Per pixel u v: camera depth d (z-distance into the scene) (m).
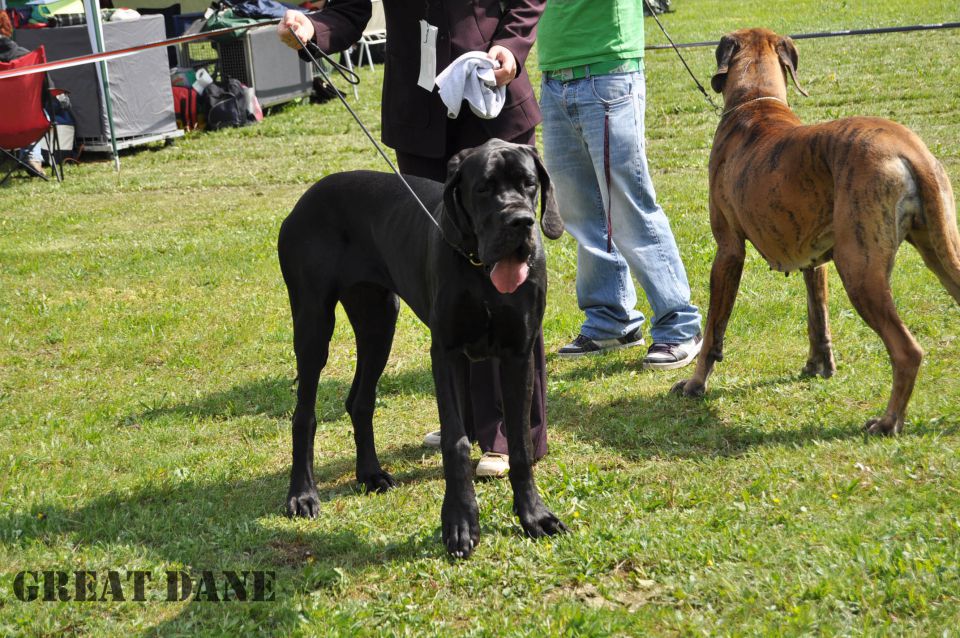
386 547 3.28
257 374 5.25
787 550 2.94
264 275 7.07
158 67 12.70
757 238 4.21
